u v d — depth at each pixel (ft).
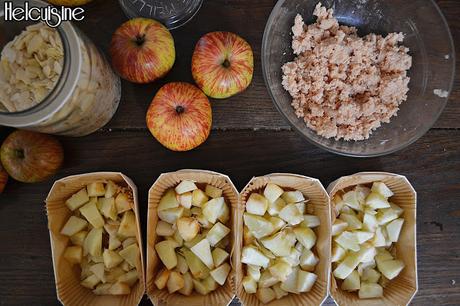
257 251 2.67
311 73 2.69
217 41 2.55
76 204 2.71
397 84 2.72
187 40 2.88
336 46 2.65
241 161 2.92
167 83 2.81
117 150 2.89
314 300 2.64
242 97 2.90
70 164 2.88
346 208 2.83
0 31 2.36
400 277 2.76
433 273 2.94
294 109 2.76
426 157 2.96
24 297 2.85
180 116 2.53
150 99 2.89
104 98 2.59
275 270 2.67
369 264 2.81
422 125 2.75
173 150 2.80
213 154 2.91
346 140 2.76
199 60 2.56
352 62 2.70
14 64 2.29
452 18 2.96
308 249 2.73
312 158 2.93
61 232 2.68
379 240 2.78
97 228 2.71
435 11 2.72
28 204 2.86
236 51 2.56
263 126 2.91
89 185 2.71
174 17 2.86
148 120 2.59
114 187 2.71
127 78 2.67
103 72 2.52
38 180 2.73
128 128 2.89
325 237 2.65
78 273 2.77
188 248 2.72
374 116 2.74
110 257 2.66
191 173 2.60
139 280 2.65
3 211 2.85
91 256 2.74
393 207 2.82
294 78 2.72
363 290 2.73
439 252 2.95
